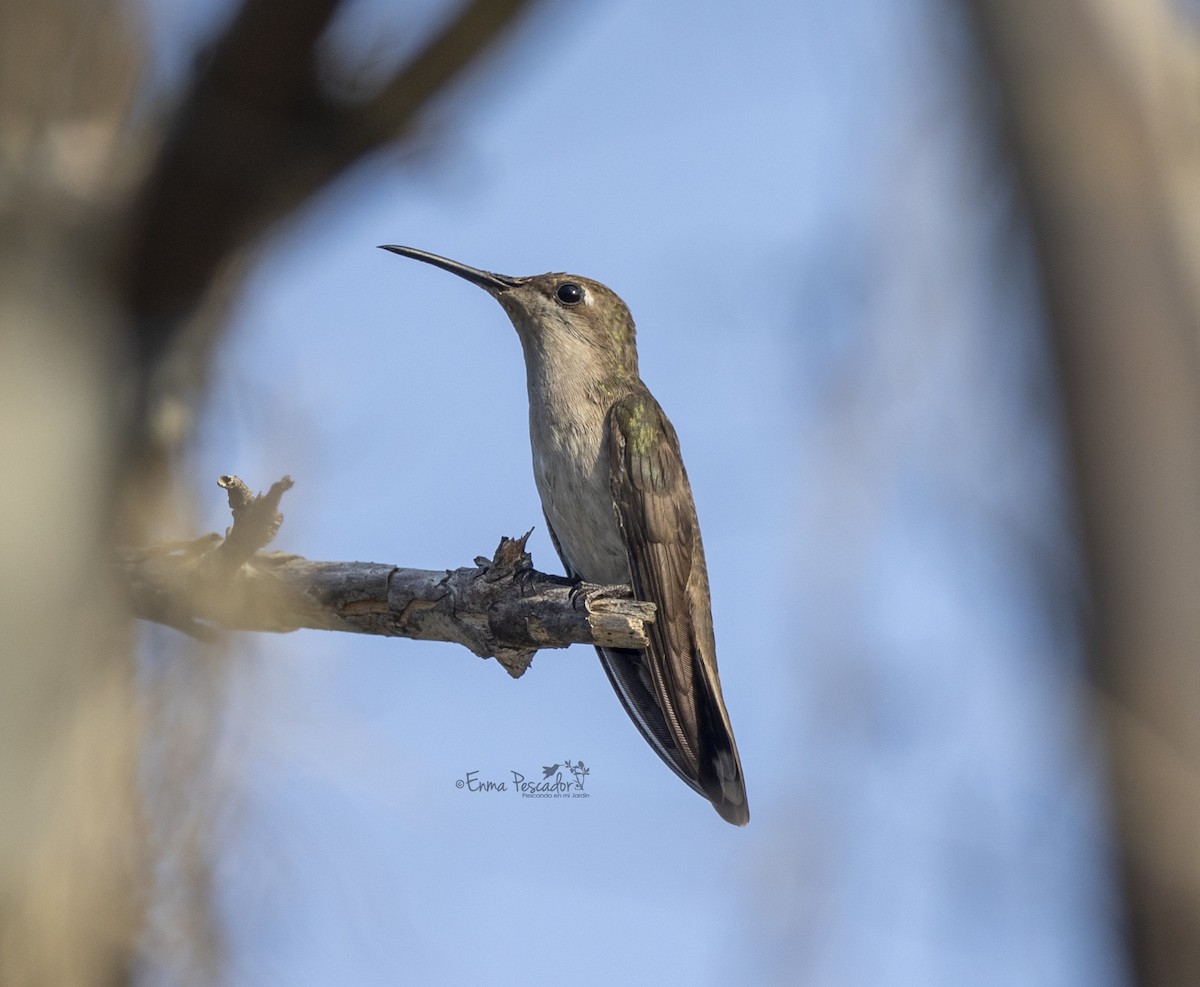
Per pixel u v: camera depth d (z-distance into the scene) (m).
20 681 5.59
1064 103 3.21
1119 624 2.97
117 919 6.83
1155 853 2.93
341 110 5.57
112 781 6.92
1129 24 3.27
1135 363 3.03
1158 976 2.92
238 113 5.53
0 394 5.60
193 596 7.74
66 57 6.11
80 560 5.64
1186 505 2.96
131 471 6.95
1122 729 2.96
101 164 5.96
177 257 5.86
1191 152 3.20
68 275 5.85
